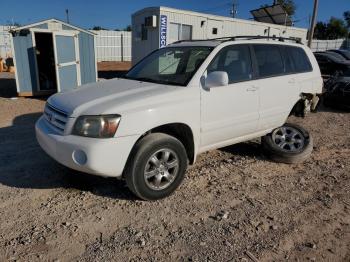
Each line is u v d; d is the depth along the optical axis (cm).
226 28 1631
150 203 363
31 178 412
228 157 514
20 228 310
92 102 348
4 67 2020
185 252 287
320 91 571
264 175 452
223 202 373
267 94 472
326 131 702
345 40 3309
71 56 1052
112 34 2986
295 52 540
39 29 990
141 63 495
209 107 400
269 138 511
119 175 342
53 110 370
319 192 409
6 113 778
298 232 322
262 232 320
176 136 399
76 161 329
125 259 275
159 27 1384
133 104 340
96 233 307
